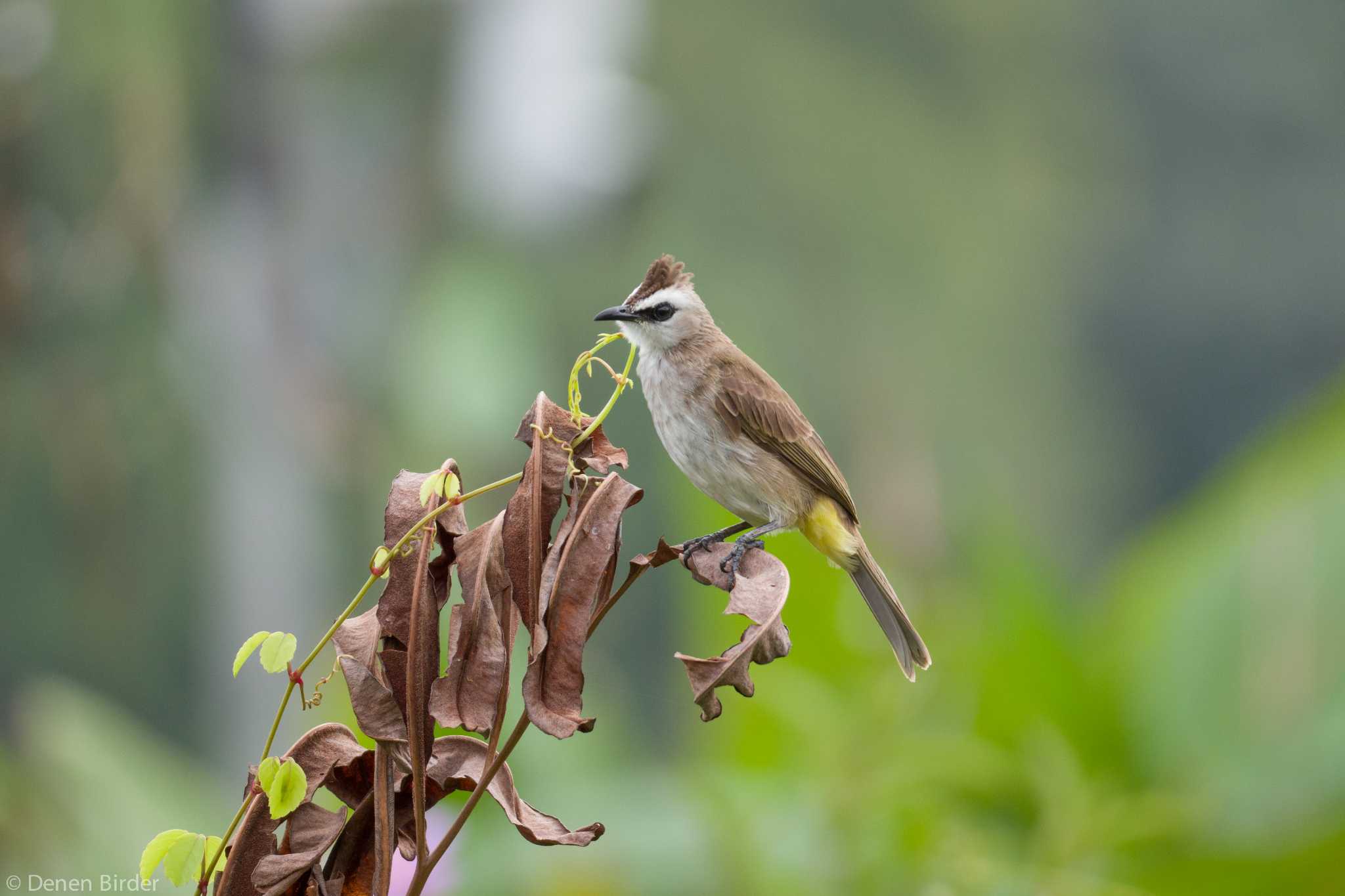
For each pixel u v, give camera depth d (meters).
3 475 16.16
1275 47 34.03
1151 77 33.47
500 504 17.09
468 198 18.17
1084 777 6.86
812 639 6.76
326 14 15.99
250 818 2.94
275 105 16.19
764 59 25.86
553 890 6.45
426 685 2.88
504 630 2.92
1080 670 7.52
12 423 15.53
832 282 26.70
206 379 16.52
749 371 5.43
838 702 6.50
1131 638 7.91
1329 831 6.07
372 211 17.45
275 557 17.16
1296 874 6.11
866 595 5.58
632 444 19.75
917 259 27.48
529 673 2.86
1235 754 7.29
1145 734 7.50
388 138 17.30
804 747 6.95
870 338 26.98
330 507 17.30
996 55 29.56
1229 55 33.88
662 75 25.55
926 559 10.10
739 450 5.38
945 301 28.03
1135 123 33.19
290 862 2.90
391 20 16.30
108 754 8.36
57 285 15.08
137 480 16.62
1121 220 32.34
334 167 17.05
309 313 17.06
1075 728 7.41
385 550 2.95
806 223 26.47
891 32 27.89
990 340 28.77
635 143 18.77
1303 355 33.88
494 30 17.47
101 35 14.51
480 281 17.94
